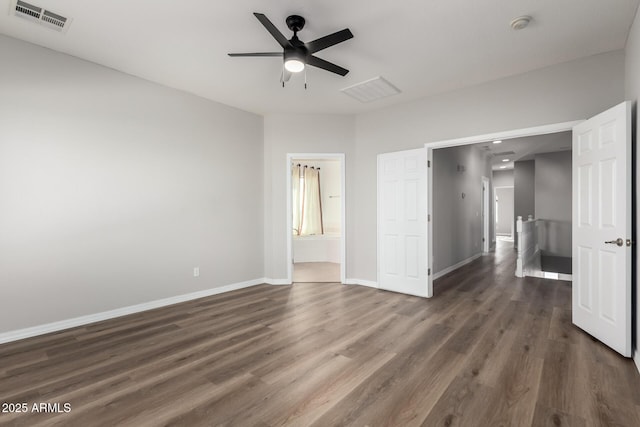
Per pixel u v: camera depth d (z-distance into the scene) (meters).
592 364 2.37
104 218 3.41
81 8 2.46
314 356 2.53
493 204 10.43
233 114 4.68
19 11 2.50
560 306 3.79
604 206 2.70
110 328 3.16
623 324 2.47
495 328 3.11
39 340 2.87
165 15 2.55
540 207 8.30
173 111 3.99
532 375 2.22
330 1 2.37
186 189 4.12
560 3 2.40
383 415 1.80
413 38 2.89
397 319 3.39
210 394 2.02
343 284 5.02
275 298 4.23
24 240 2.92
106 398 1.98
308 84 3.90
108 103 3.44
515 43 2.97
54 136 3.08
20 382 2.17
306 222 7.68
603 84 3.13
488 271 5.96
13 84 2.87
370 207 4.90
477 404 1.89
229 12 2.51
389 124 4.68
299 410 1.85
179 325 3.24
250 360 2.47
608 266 2.64
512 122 3.65
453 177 6.25
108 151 3.44
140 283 3.69
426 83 3.87
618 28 2.72
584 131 2.98
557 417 1.77
